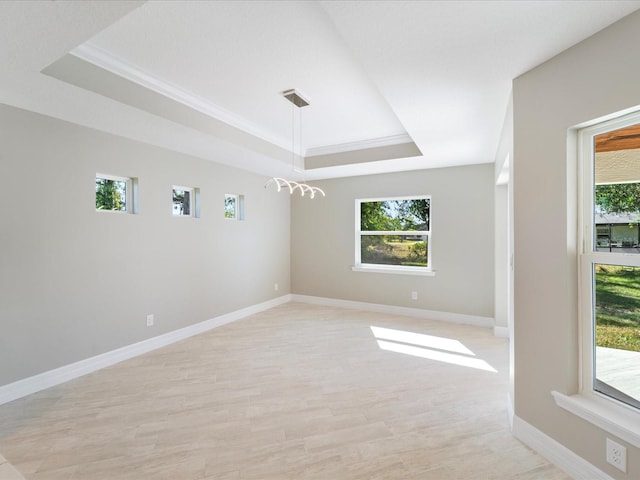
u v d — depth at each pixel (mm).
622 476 1356
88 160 2740
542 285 1731
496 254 3793
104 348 2879
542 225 1727
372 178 4879
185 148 3414
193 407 2211
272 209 5207
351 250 5102
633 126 1431
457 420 2064
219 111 2982
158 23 1745
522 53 1635
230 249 4348
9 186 2270
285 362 2988
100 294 2850
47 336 2484
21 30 1347
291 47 1980
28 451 1753
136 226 3148
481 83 1966
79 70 1977
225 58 2107
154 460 1692
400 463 1676
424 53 1648
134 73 2248
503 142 2652
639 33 1290
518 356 1886
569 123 1575
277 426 1996
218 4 1591
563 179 1607
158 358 3084
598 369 1548
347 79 2396
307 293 5539
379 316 4609
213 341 3568
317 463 1674
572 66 1562
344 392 2428
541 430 1738
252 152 3570
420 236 4664
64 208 2582
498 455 1735
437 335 3752
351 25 1422
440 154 3676
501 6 1289
